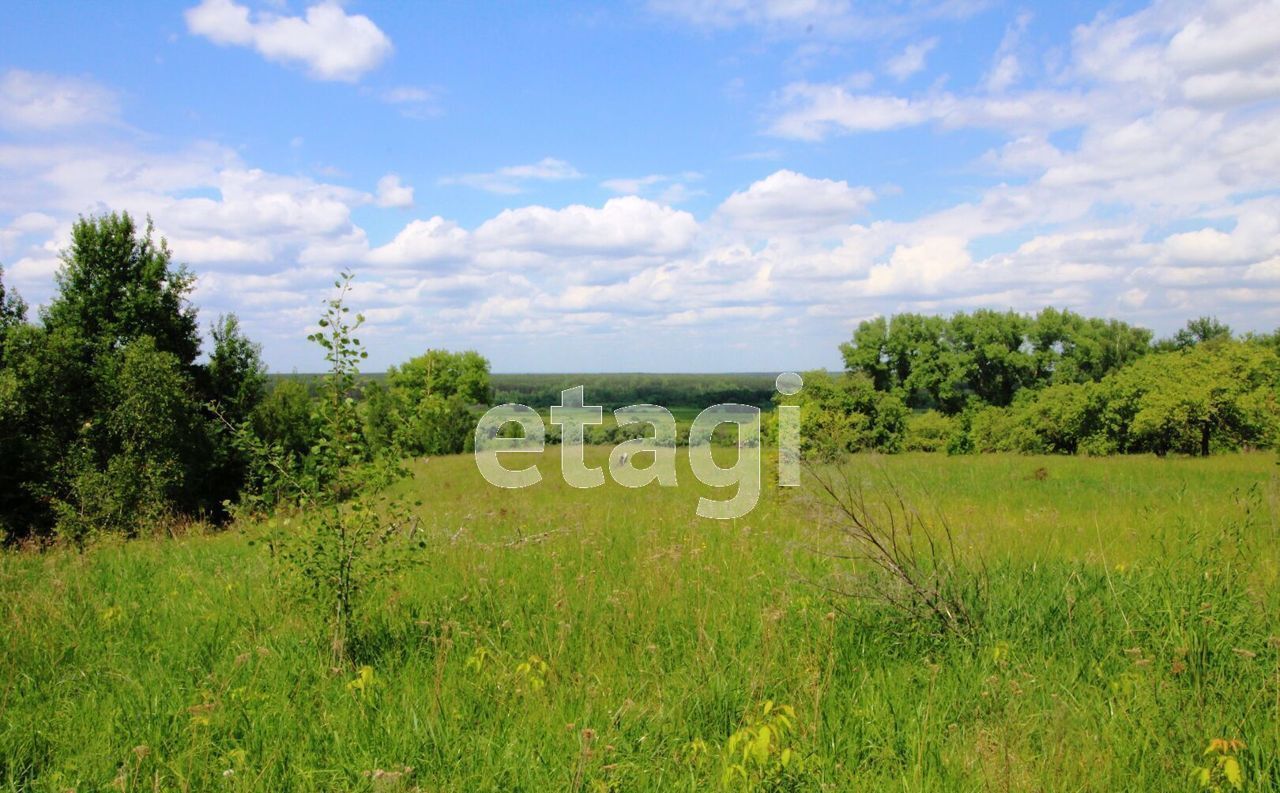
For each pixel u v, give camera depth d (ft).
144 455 58.23
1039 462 77.82
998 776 12.26
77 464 56.34
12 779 13.82
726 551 29.76
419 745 14.46
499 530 37.27
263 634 20.75
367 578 20.52
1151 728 13.65
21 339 58.75
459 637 19.89
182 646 20.44
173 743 14.89
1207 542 23.99
